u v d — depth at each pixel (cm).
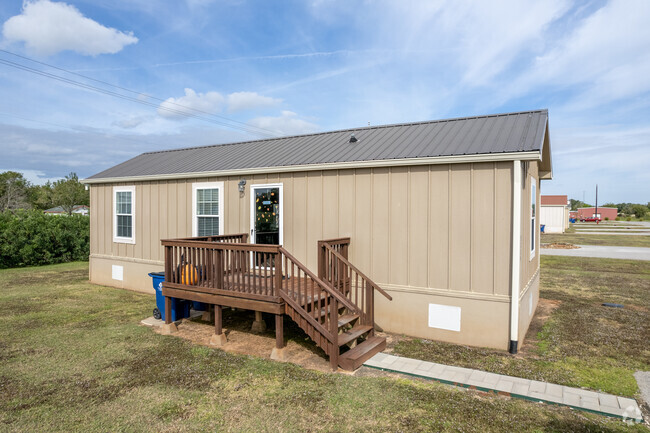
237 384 469
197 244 650
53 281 1170
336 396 437
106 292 1012
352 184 708
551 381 478
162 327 702
